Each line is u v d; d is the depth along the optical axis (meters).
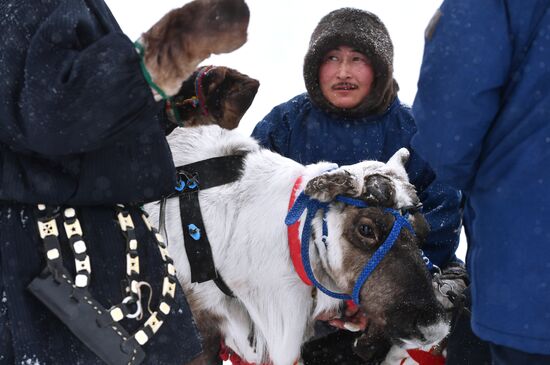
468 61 2.14
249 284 3.02
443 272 3.46
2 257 1.96
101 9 2.07
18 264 1.96
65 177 2.00
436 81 2.21
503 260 2.15
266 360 3.22
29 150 1.97
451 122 2.20
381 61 3.58
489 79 2.14
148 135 2.11
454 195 3.54
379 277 2.76
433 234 3.51
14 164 1.98
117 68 1.81
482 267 2.22
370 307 2.81
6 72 1.87
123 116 1.88
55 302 1.93
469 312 2.89
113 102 1.83
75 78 1.79
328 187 2.77
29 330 1.93
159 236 2.22
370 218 2.78
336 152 3.73
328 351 3.30
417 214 2.90
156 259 2.15
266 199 3.01
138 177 2.10
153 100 1.90
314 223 2.90
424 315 2.70
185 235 2.94
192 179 2.98
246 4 1.88
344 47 3.60
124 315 2.01
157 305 2.10
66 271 1.97
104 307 2.01
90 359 2.00
